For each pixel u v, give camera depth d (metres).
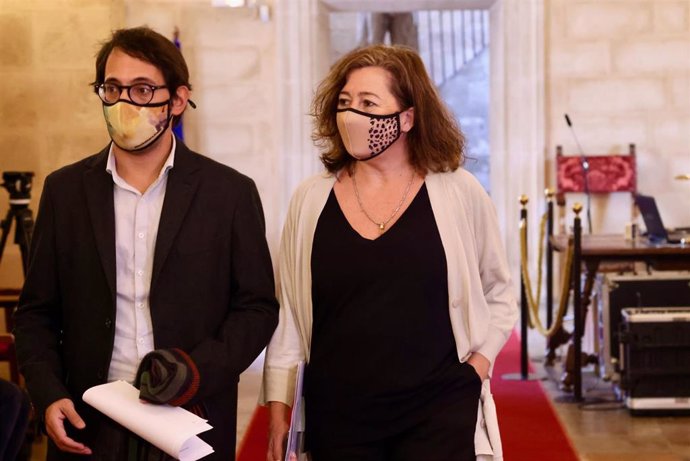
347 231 2.69
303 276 2.74
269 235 8.94
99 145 7.76
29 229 5.75
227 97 8.81
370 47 2.77
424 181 2.75
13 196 5.73
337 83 2.77
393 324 2.61
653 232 6.43
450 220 2.70
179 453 2.40
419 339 2.62
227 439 2.70
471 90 11.82
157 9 8.70
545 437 5.31
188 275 2.64
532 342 7.54
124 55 2.58
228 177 2.75
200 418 2.45
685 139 8.80
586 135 8.83
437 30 11.70
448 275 2.67
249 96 8.81
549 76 8.81
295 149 8.77
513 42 8.76
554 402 5.94
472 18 11.67
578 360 5.92
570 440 5.25
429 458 2.57
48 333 2.71
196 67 8.78
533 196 8.82
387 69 2.71
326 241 2.70
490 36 9.10
